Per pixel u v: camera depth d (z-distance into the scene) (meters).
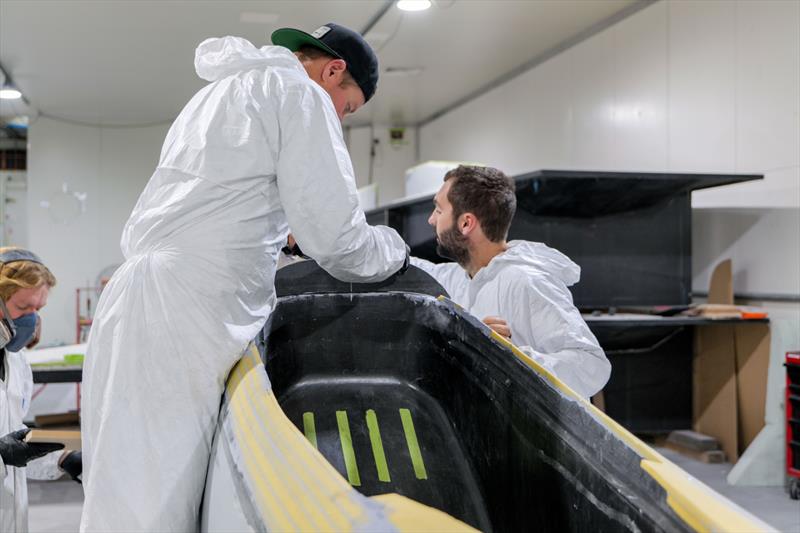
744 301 4.19
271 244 1.38
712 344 4.37
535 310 1.77
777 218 3.92
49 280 2.19
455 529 0.73
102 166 9.03
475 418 1.49
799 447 3.48
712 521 0.77
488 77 7.14
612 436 1.03
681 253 4.21
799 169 3.75
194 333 1.26
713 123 4.34
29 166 8.84
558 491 1.16
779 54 3.85
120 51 6.13
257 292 1.37
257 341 1.40
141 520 1.22
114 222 9.05
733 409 4.16
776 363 3.82
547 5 5.07
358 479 1.48
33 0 4.93
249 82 1.35
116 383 1.26
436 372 1.66
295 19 5.34
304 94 1.33
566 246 4.07
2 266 2.10
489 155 7.44
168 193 1.34
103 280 8.93
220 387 1.28
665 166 4.76
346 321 1.70
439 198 1.95
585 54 5.64
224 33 5.67
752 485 3.70
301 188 1.29
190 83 7.24
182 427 1.25
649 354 4.50
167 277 1.27
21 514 2.19
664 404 4.51
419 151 9.55
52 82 7.16
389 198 9.53
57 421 4.81
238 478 0.98
